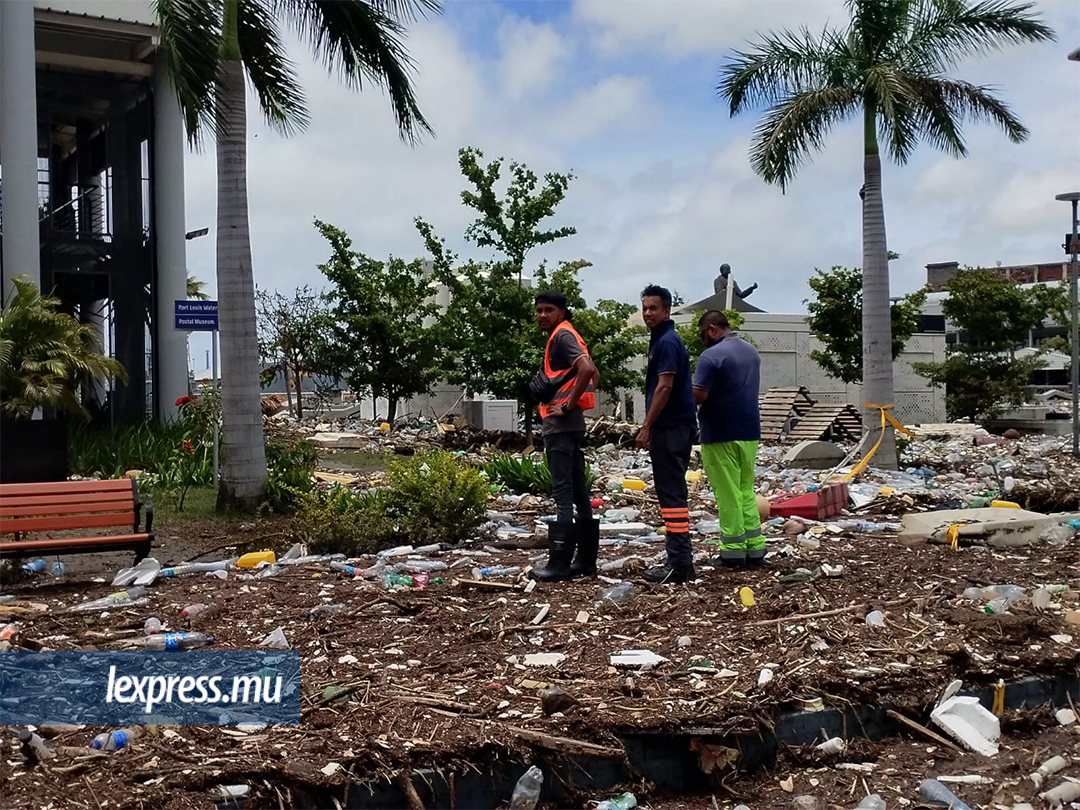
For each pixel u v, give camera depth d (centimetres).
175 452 1612
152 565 820
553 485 769
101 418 2219
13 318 1534
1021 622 625
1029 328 3953
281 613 678
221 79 1210
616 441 2434
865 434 1834
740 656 571
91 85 2250
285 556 904
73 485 829
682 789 479
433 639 609
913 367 3988
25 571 838
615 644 594
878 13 1838
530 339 2531
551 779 455
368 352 3044
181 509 1249
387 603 698
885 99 1716
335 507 973
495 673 543
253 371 1234
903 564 814
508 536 1007
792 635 606
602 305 2739
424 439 2434
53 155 2559
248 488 1221
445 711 487
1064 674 588
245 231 1232
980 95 1866
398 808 430
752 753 491
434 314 3048
